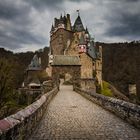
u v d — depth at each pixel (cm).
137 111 1027
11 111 3209
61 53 9312
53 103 2166
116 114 1410
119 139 817
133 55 14412
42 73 8381
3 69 3584
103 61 14562
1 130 516
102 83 9531
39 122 1148
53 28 10650
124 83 12812
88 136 865
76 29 9394
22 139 720
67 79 6412
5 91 3491
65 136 862
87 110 1659
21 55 13038
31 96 5462
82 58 7638
